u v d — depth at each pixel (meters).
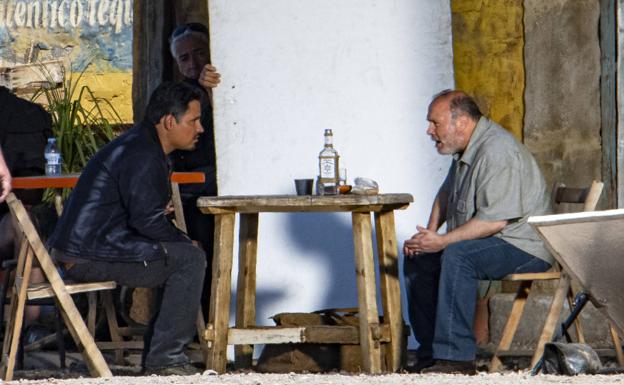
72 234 14.21
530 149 17.83
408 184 17.70
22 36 32.41
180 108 14.59
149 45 20.55
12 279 17.22
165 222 14.41
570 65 17.47
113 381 12.36
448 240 14.60
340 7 17.91
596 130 17.30
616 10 17.03
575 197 15.45
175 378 12.80
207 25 20.36
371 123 17.80
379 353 14.50
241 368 16.12
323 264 17.77
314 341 14.73
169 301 14.29
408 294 15.02
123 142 14.49
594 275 12.34
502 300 17.66
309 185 15.28
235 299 17.77
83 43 32.03
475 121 15.12
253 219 16.12
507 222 14.74
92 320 17.00
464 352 14.15
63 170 21.31
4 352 14.53
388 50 17.81
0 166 13.55
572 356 12.95
